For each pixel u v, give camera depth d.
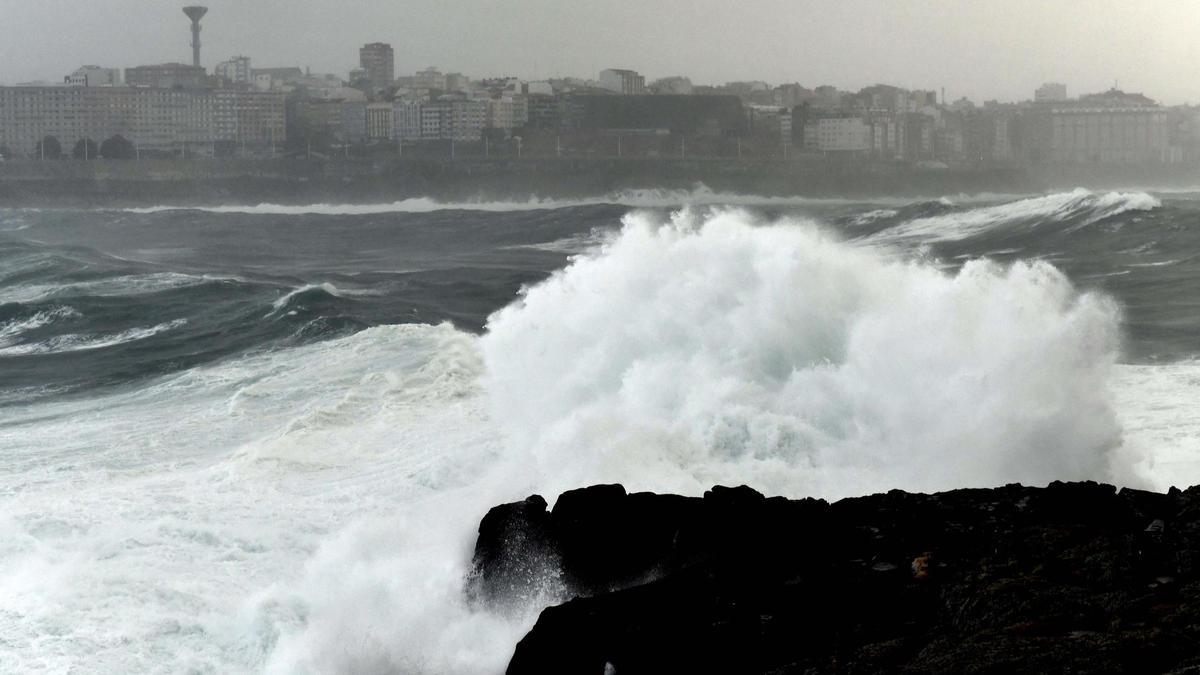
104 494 30.50
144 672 21.69
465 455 31.56
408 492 29.62
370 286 75.69
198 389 43.81
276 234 155.12
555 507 24.75
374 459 32.50
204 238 149.75
